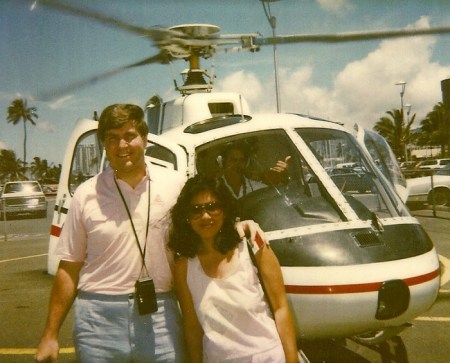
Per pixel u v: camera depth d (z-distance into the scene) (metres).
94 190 2.60
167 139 4.04
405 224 3.67
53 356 2.57
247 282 2.59
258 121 4.21
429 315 5.41
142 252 2.57
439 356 4.36
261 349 2.54
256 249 2.65
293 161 4.09
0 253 11.17
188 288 2.64
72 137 4.65
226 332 2.57
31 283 7.84
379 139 4.95
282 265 3.33
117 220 2.56
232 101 5.16
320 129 4.21
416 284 3.27
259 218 3.66
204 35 4.88
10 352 4.91
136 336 2.54
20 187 21.48
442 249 8.80
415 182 14.83
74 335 2.63
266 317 2.62
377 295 3.17
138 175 2.61
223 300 2.57
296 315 3.29
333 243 3.36
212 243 2.60
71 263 2.63
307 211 3.62
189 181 2.63
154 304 2.53
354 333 3.30
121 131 2.53
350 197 3.75
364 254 3.29
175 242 2.62
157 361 2.56
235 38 4.91
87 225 2.57
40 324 5.73
